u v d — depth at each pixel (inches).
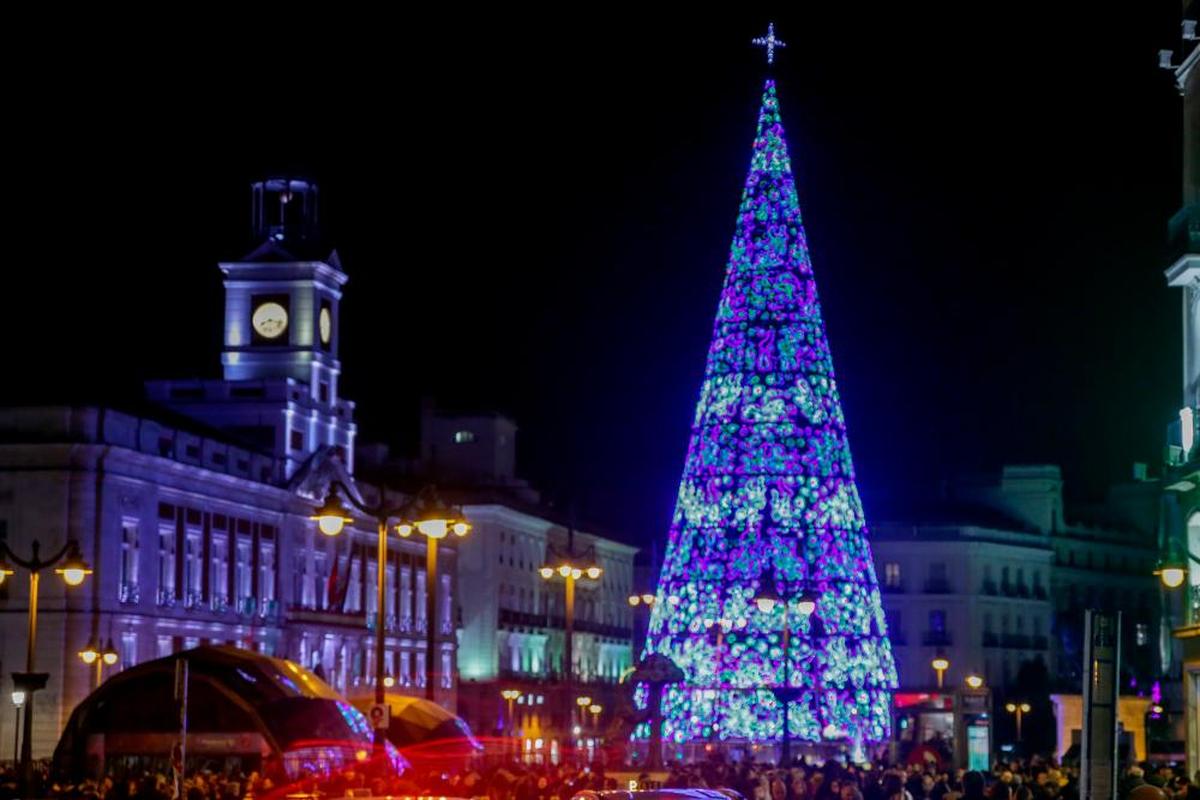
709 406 3316.9
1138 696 3105.3
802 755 2886.3
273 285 4185.5
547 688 5255.9
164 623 3435.0
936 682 5339.6
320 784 1796.3
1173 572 1694.1
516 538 5206.7
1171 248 2188.7
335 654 4195.4
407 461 5216.5
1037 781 1753.2
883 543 5423.2
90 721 2598.4
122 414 3324.3
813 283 3351.4
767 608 2219.5
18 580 3221.0
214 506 3671.3
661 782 2097.7
